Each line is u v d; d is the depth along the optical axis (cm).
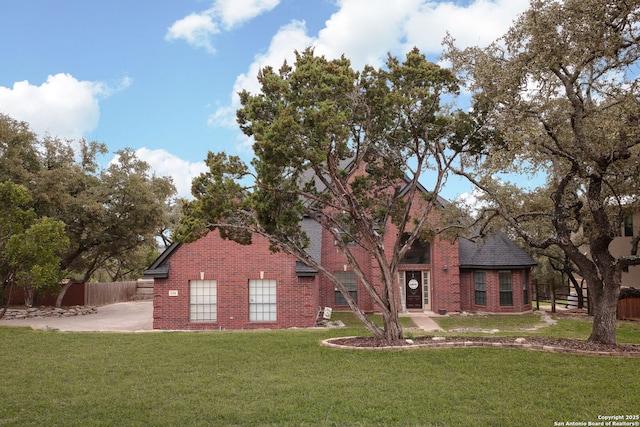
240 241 1608
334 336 1784
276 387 1055
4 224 2088
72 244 3484
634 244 1612
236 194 1463
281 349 1488
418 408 913
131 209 3562
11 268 2544
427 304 3139
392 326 1580
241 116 1473
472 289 3144
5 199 2122
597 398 970
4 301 3259
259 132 1314
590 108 1469
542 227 2930
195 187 1470
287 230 1555
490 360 1284
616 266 1516
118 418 874
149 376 1166
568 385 1057
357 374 1165
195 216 1492
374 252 1590
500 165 1420
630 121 1335
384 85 1472
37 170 3244
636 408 909
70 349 1508
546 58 1356
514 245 3130
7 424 845
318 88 1294
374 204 1695
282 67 1419
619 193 1856
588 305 3044
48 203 3100
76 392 1035
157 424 843
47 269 2094
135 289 4972
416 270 3145
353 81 1339
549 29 1334
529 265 3042
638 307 2753
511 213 2170
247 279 2455
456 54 1560
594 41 1292
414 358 1327
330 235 3112
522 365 1229
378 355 1379
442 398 971
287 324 2425
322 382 1091
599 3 1249
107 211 3491
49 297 3738
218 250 2469
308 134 1277
